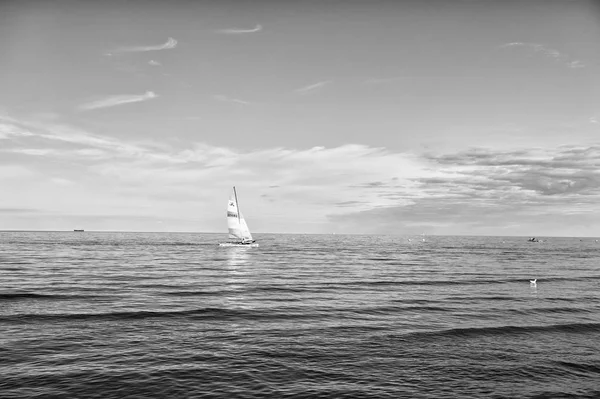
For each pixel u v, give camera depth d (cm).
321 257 10856
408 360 1978
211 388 1616
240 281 5112
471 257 11450
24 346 2081
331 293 4150
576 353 2117
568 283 5119
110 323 2625
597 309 3294
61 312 2919
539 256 12106
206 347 2142
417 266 7956
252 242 13838
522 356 2056
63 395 1524
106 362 1875
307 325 2669
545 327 2638
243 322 2734
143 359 1928
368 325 2677
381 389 1631
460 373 1814
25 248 13175
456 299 3784
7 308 3041
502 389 1647
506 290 4441
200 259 9244
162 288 4297
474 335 2442
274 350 2105
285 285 4769
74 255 9894
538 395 1596
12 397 1497
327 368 1855
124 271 6103
